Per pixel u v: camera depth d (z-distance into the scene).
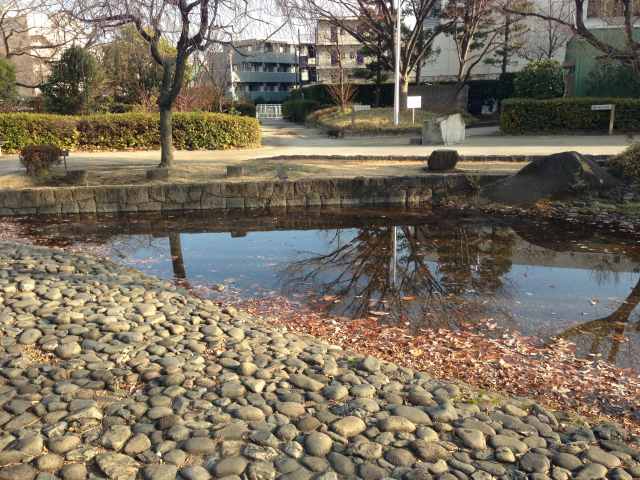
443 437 2.81
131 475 2.47
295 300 5.59
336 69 43.56
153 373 3.42
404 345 4.40
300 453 2.65
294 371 3.50
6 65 22.80
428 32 29.39
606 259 7.07
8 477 2.43
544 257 7.20
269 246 7.94
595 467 2.57
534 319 5.05
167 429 2.82
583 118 19.67
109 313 4.51
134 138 18.33
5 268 5.77
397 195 10.95
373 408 3.03
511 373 3.89
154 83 24.00
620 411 3.38
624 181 10.73
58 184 11.18
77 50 21.39
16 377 3.42
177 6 10.63
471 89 31.53
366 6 26.33
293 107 36.81
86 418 2.88
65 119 17.72
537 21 28.59
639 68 10.98
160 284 5.55
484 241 8.08
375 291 5.90
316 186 10.88
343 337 4.56
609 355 4.25
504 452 2.66
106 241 8.26
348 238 8.38
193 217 10.04
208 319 4.52
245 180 11.20
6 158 15.84
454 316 5.13
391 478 2.47
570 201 10.07
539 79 24.25
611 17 16.45
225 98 35.81
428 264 6.95
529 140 18.06
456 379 3.75
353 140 21.00
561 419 3.17
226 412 2.98
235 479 2.46
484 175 10.96
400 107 26.30
